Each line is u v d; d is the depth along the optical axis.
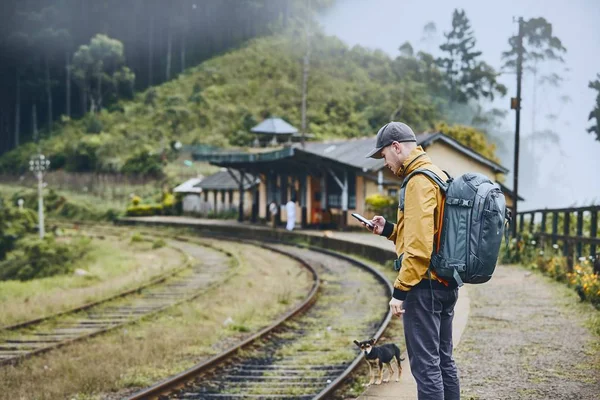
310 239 28.91
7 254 26.73
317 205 34.00
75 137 87.00
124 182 61.03
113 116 91.81
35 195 56.06
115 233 39.50
